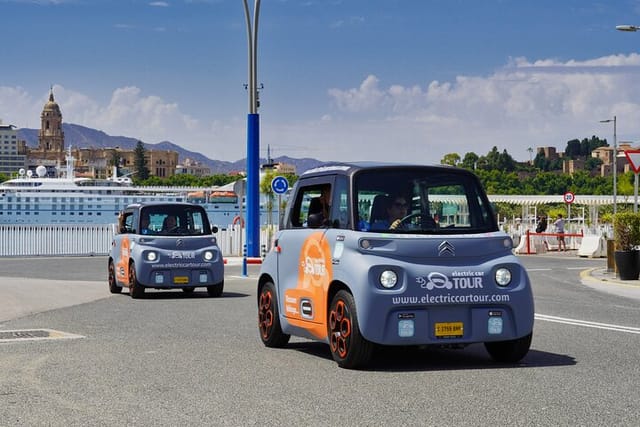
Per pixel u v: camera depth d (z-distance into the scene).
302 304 9.75
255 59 30.41
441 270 8.64
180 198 97.06
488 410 6.68
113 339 11.37
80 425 6.37
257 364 9.16
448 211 9.27
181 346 10.64
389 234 8.87
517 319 8.79
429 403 6.98
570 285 21.64
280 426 6.24
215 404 7.05
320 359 9.53
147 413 6.74
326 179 9.77
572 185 144.62
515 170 189.75
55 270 30.00
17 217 94.31
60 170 107.62
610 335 11.46
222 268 18.78
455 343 8.64
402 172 9.30
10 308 16.02
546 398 7.13
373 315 8.47
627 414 6.51
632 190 85.50
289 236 10.23
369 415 6.56
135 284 18.25
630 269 21.70
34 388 7.85
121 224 19.91
